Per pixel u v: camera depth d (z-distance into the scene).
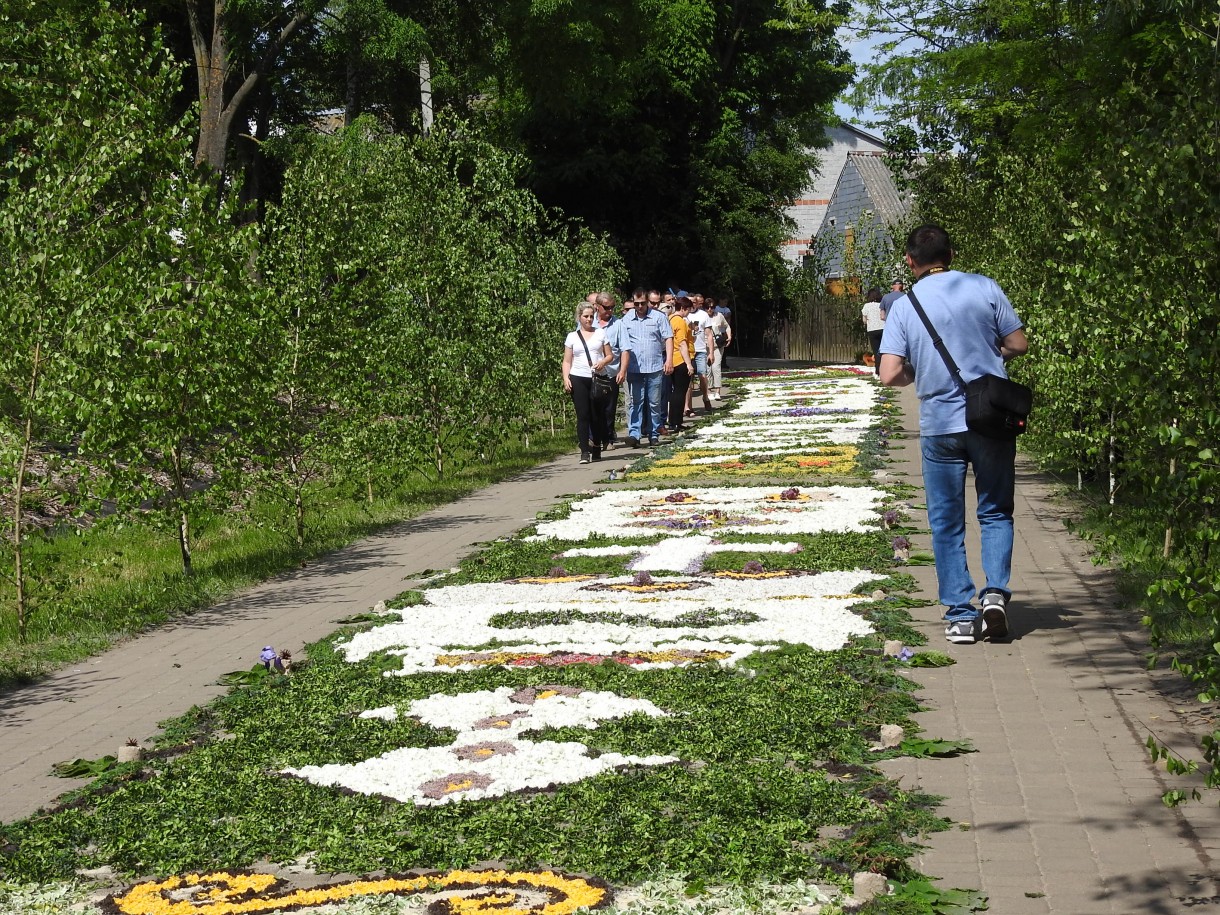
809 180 63.22
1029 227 15.77
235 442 13.54
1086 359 11.23
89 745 7.95
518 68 38.91
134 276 11.79
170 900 5.55
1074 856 5.52
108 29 12.82
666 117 49.16
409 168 20.78
